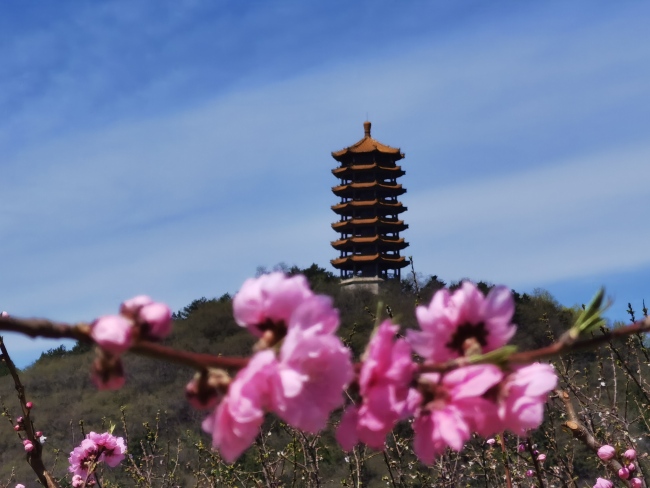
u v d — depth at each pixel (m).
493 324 1.44
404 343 1.37
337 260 60.28
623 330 1.39
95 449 4.82
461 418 1.33
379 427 1.30
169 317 1.21
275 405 1.22
